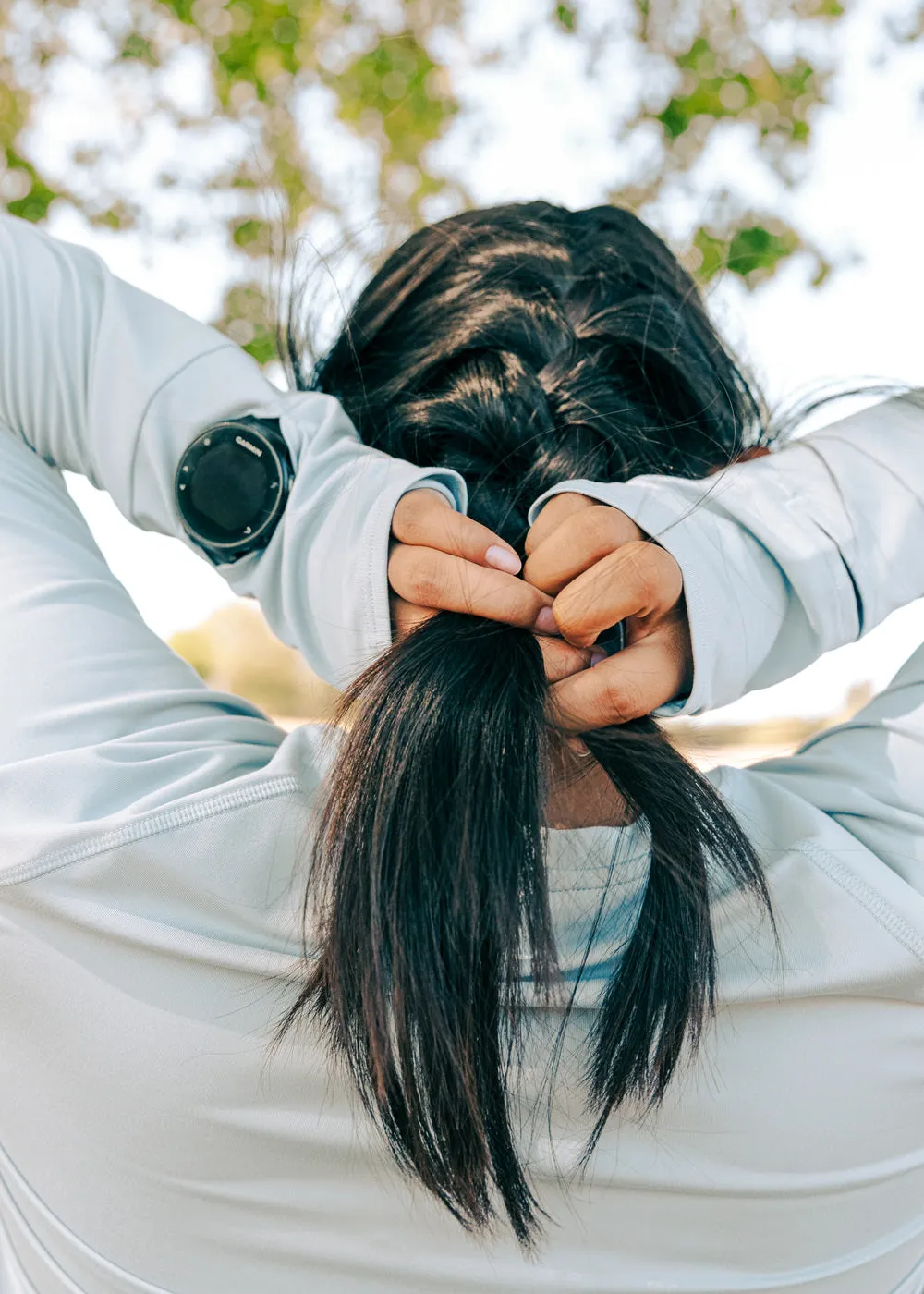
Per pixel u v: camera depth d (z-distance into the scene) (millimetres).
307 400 791
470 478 741
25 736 701
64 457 856
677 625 634
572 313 815
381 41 3637
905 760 721
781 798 728
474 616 625
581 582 605
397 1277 735
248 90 3631
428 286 846
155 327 828
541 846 574
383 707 594
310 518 717
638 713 617
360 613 655
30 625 739
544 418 746
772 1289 746
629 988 619
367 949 587
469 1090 593
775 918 674
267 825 674
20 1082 730
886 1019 684
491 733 572
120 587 824
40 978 689
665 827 611
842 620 697
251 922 675
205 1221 732
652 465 750
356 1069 625
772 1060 686
